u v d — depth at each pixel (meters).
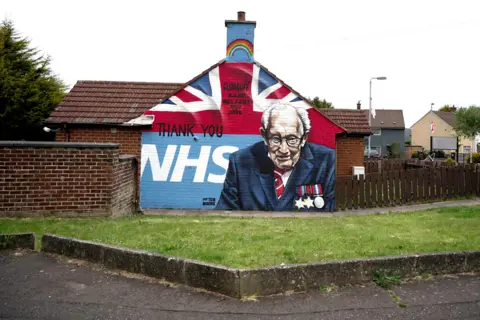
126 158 9.30
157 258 4.40
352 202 11.71
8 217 7.39
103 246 4.76
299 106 11.59
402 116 56.75
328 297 3.97
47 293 3.95
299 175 11.59
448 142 41.84
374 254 4.83
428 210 10.45
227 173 11.60
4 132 22.64
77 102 12.32
